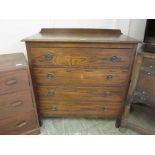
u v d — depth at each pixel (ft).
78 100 5.11
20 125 4.72
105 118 5.99
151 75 4.56
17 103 4.40
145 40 4.79
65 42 4.13
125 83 4.77
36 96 5.01
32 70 4.56
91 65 4.46
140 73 4.67
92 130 5.38
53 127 5.49
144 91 4.85
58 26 5.82
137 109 6.42
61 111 5.36
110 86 4.83
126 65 4.49
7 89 4.11
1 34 5.55
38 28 5.75
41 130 5.33
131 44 4.19
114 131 5.35
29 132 4.97
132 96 4.84
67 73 4.60
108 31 5.59
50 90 4.92
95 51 4.27
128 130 5.39
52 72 4.59
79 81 4.74
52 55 4.32
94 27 5.95
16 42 5.79
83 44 4.16
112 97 5.05
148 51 4.34
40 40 4.09
